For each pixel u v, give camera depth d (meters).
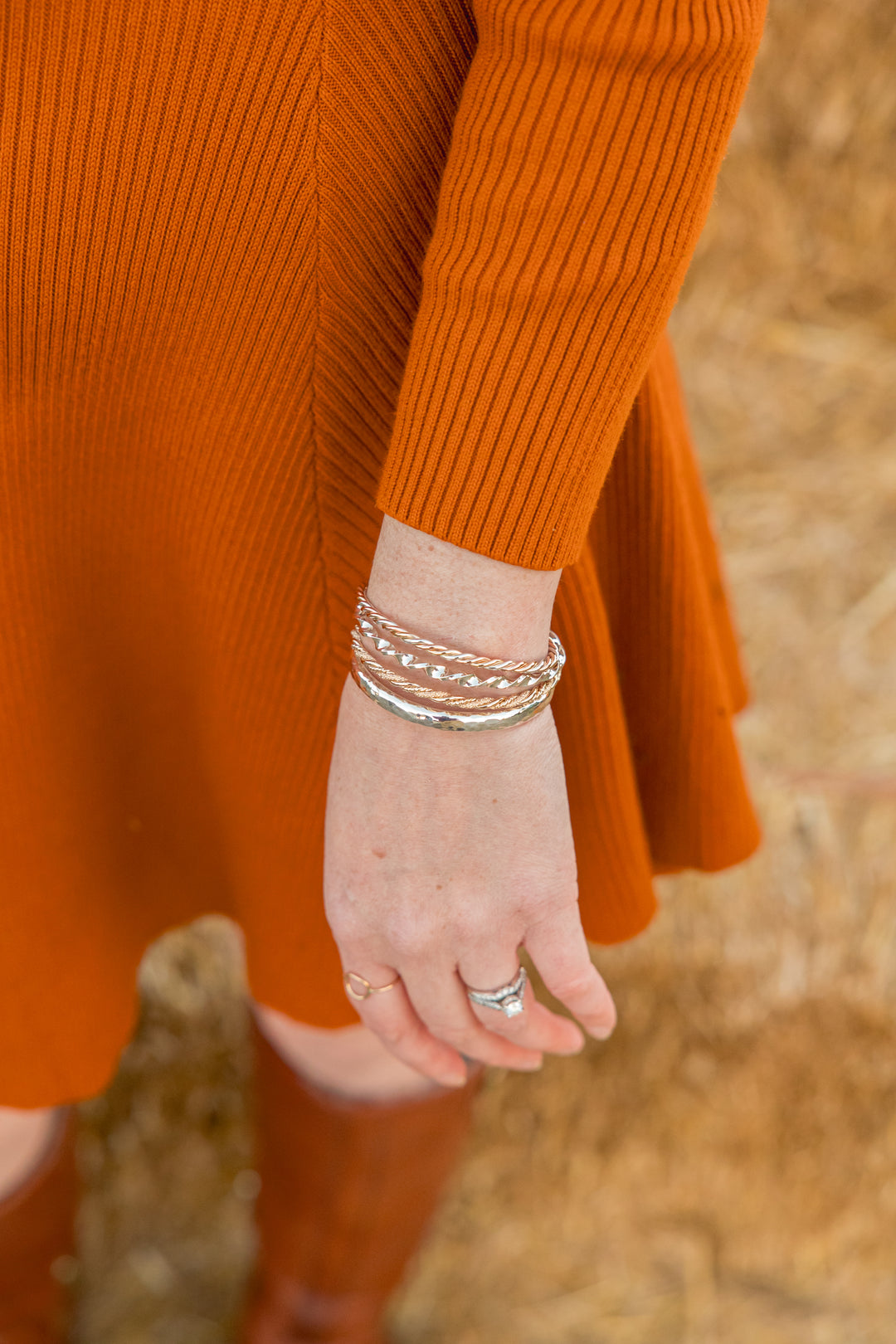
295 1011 0.72
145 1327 1.28
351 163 0.48
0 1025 0.71
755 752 1.27
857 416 1.35
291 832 0.65
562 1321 1.30
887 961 1.23
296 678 0.61
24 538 0.58
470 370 0.46
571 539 0.48
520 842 0.51
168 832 0.77
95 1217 1.32
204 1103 1.31
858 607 1.31
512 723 0.49
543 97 0.43
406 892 0.52
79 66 0.45
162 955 1.24
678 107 0.42
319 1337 1.07
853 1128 1.28
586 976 0.56
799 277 1.34
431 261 0.47
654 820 0.75
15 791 0.65
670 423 0.64
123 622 0.65
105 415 0.55
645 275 0.44
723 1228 1.33
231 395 0.53
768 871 1.23
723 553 1.32
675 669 0.67
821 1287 1.32
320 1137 0.90
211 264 0.49
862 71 1.25
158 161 0.47
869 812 1.24
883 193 1.29
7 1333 1.03
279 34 0.45
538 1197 1.33
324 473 0.55
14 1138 0.88
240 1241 1.32
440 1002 0.56
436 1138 0.92
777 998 1.24
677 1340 1.29
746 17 0.42
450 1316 1.30
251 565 0.58
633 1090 1.28
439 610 0.48
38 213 0.47
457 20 0.47
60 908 0.70
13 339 0.50
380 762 0.50
